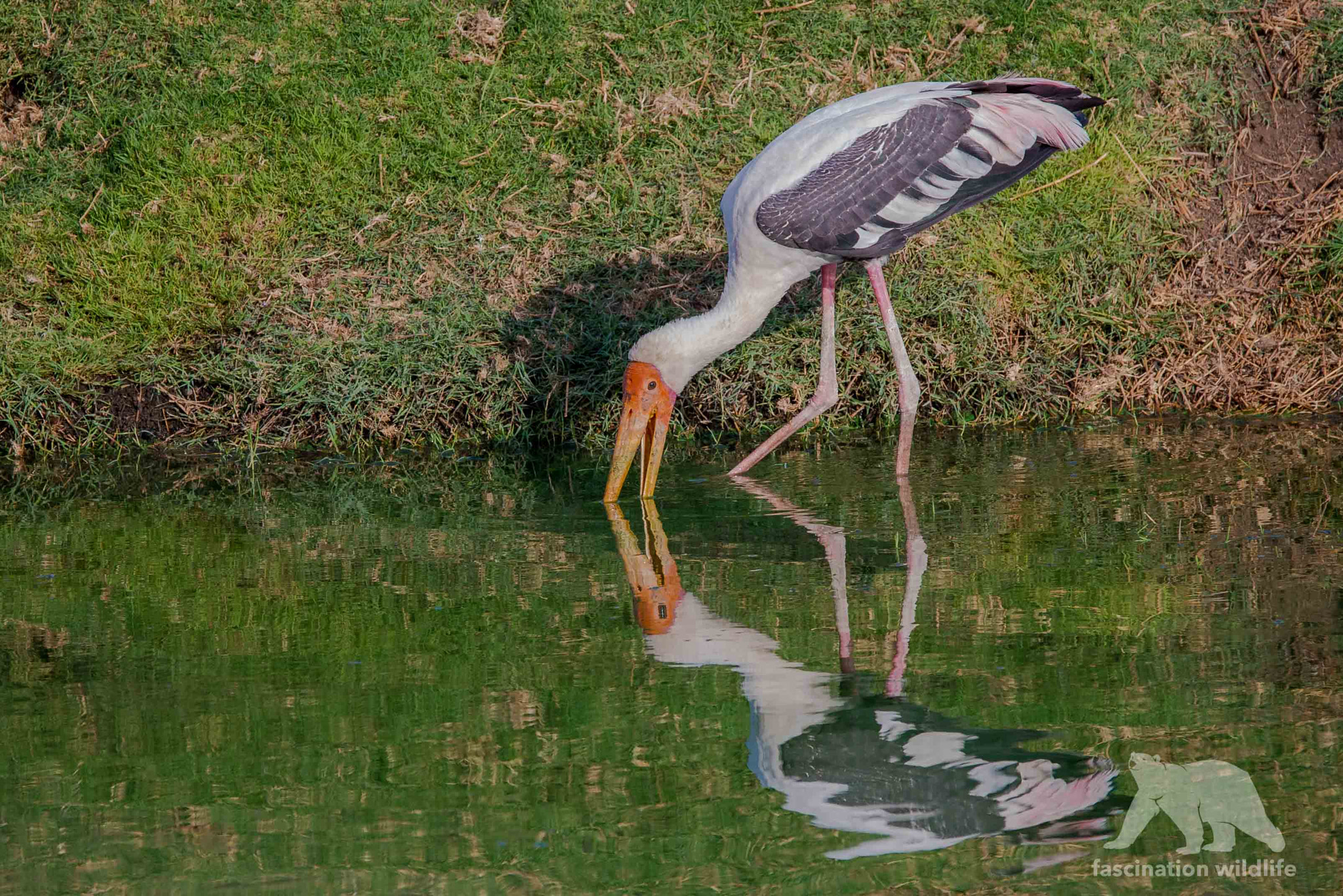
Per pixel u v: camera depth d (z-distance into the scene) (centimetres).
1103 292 1174
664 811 512
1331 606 691
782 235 927
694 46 1353
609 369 1122
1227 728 560
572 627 702
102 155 1283
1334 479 925
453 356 1128
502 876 467
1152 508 880
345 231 1211
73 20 1354
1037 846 483
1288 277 1191
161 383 1129
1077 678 613
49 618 731
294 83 1302
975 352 1130
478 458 1092
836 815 507
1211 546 797
